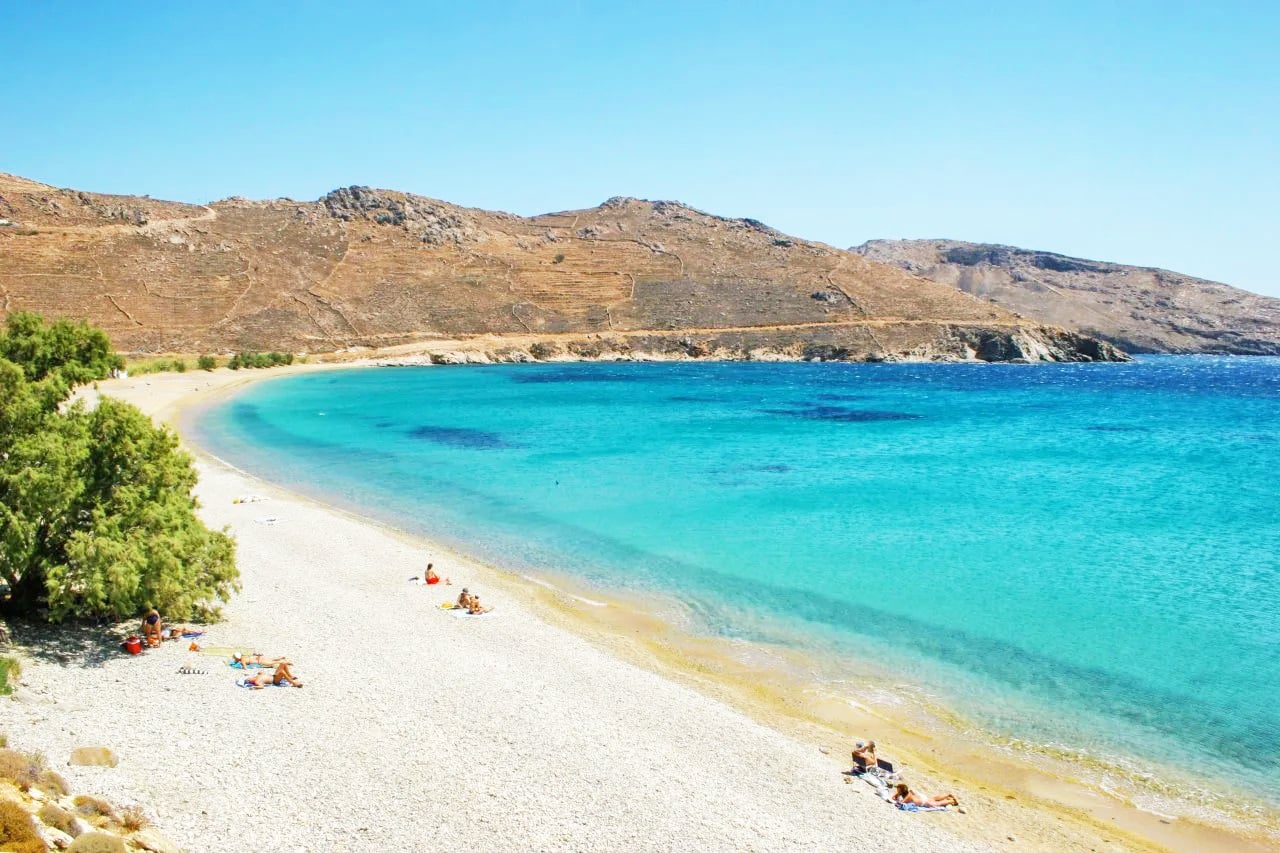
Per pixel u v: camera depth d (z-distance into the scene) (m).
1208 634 23.88
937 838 14.31
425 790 14.70
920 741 17.95
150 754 15.06
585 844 13.48
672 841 13.73
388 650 21.23
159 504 22.08
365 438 62.56
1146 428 71.44
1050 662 21.98
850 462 52.84
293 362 127.75
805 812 14.85
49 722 15.84
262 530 33.03
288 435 63.47
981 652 22.61
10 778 12.16
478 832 13.59
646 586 27.81
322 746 16.00
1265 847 14.47
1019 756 17.39
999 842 14.31
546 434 65.50
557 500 41.06
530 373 129.38
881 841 14.12
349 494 41.91
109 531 21.05
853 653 22.50
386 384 109.12
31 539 20.56
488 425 70.81
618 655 21.98
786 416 78.25
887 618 25.08
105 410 22.11
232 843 12.70
